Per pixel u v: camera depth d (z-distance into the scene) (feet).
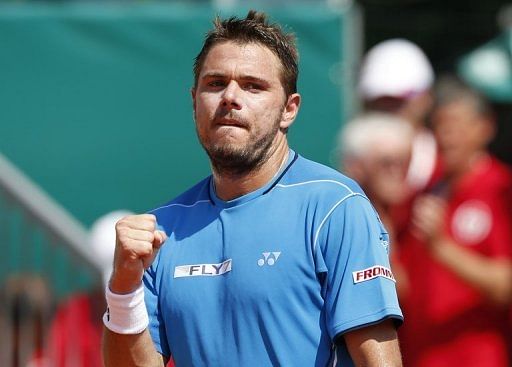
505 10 115.03
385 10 114.83
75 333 76.54
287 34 47.03
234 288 44.75
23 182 85.92
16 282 78.23
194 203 47.60
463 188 84.28
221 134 45.19
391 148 82.02
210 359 44.98
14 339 77.25
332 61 94.68
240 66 45.34
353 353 44.14
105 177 95.14
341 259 44.16
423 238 80.23
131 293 45.21
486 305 81.97
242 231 45.42
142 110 95.30
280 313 44.21
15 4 101.65
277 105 45.83
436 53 114.52
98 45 95.45
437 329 82.02
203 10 95.30
